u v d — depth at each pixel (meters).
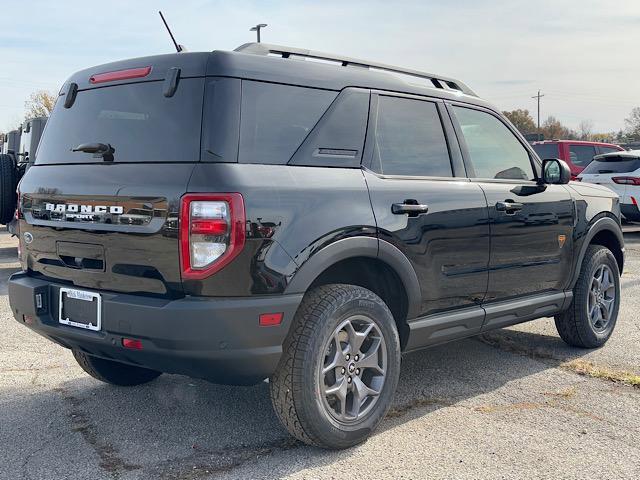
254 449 3.40
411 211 3.62
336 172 3.39
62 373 4.65
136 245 3.04
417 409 3.98
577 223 5.01
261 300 2.97
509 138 4.71
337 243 3.22
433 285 3.81
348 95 3.57
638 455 3.34
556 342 5.57
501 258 4.29
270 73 3.25
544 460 3.28
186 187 2.92
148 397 4.18
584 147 15.48
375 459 3.28
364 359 3.43
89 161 3.42
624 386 4.42
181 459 3.28
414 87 4.02
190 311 2.87
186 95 3.11
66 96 3.73
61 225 3.39
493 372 4.72
